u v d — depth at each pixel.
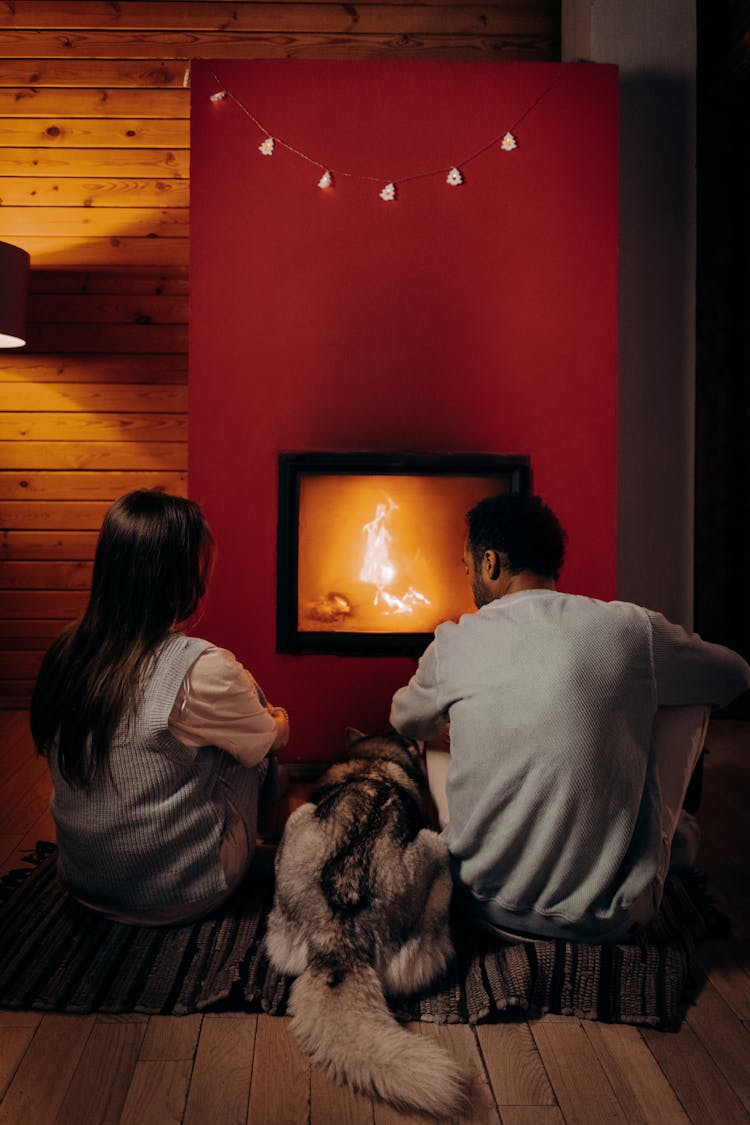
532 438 2.43
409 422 2.41
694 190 2.49
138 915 1.62
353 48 3.11
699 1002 1.47
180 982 1.47
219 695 1.55
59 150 3.19
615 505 2.44
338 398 2.40
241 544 2.41
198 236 2.36
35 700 1.59
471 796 1.48
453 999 1.44
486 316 2.40
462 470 2.39
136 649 1.53
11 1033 1.37
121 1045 1.34
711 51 3.13
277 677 2.44
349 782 1.62
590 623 1.43
